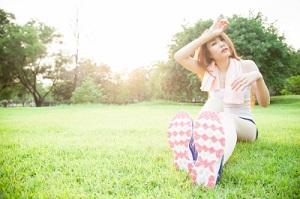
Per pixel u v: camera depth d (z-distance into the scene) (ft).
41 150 9.47
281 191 5.91
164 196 5.61
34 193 5.87
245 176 6.69
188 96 80.07
